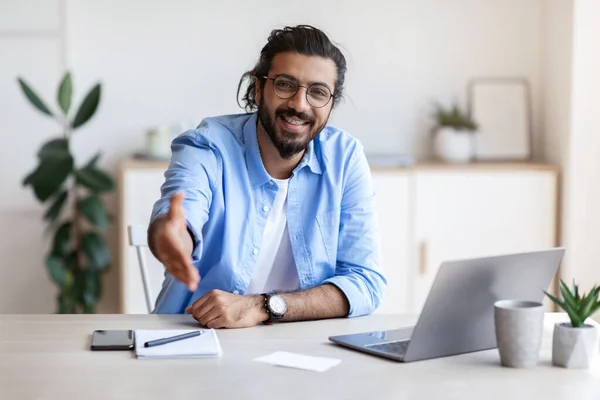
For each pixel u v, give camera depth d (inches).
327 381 71.9
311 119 96.5
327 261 103.3
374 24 193.3
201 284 100.9
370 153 195.6
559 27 184.7
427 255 181.8
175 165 97.1
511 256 80.0
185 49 191.3
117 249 194.9
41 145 182.5
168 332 85.4
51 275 176.1
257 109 102.1
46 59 182.5
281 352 80.3
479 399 68.0
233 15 191.2
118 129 191.8
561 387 71.3
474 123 191.5
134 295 176.6
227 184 99.2
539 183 183.2
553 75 188.2
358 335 86.0
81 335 86.4
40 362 76.8
